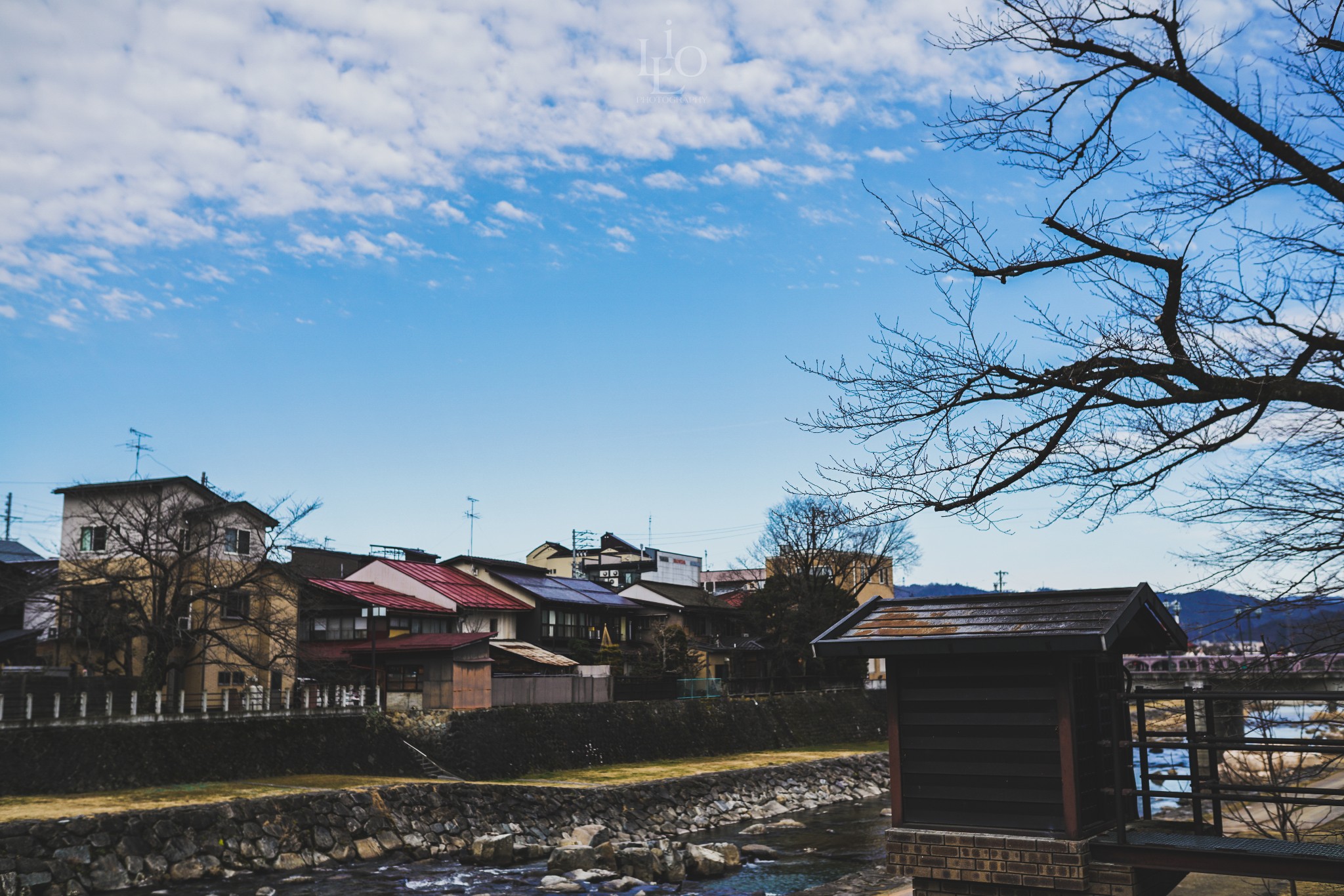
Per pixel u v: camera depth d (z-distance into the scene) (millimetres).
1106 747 8805
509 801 30875
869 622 9766
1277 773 16734
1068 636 8250
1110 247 8305
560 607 54781
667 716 45625
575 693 42844
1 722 24422
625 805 32781
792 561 64375
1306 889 15477
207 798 24875
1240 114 7914
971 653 8930
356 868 24547
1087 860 8398
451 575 54062
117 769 26406
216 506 33156
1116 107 8234
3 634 38281
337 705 34906
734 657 63531
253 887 21844
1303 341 8117
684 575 76438
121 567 35625
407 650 38406
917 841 8984
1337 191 7734
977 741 8930
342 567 55406
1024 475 8672
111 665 35531
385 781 29953
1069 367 8477
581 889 22922
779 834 32219
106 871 20766
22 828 20203
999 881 8562
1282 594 8398
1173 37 7895
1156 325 8469
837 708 58938
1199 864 8086
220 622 36719
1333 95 7840
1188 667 37656
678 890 23234
